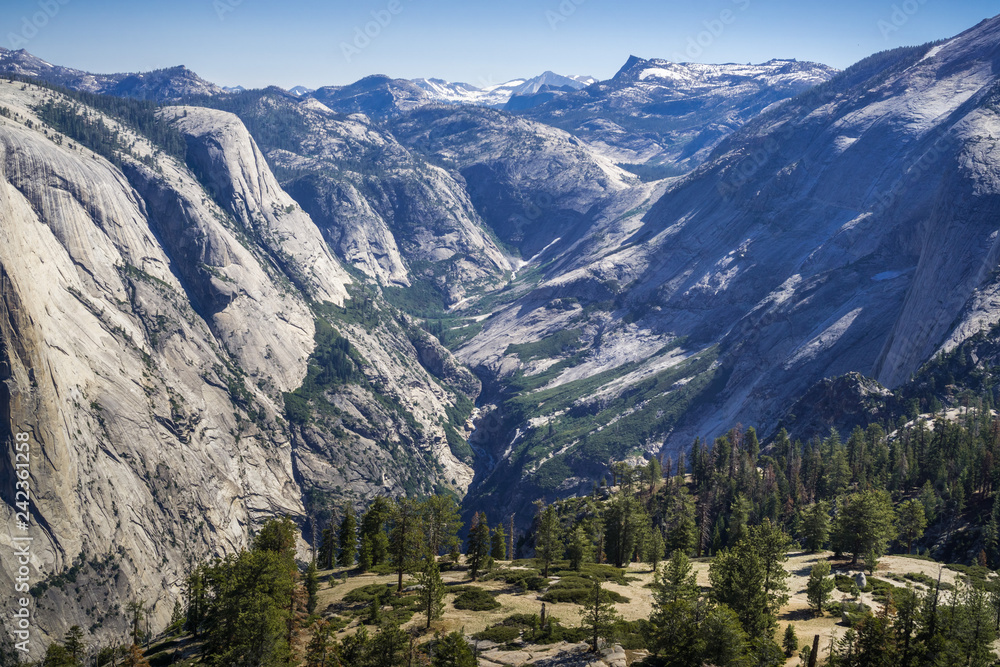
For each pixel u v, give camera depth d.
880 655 70.12
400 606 96.50
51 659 98.50
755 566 82.19
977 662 68.81
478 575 110.00
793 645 78.25
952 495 134.38
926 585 98.88
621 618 82.75
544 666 75.88
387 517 121.25
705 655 72.50
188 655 100.56
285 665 82.25
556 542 113.88
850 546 111.56
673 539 127.62
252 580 90.81
